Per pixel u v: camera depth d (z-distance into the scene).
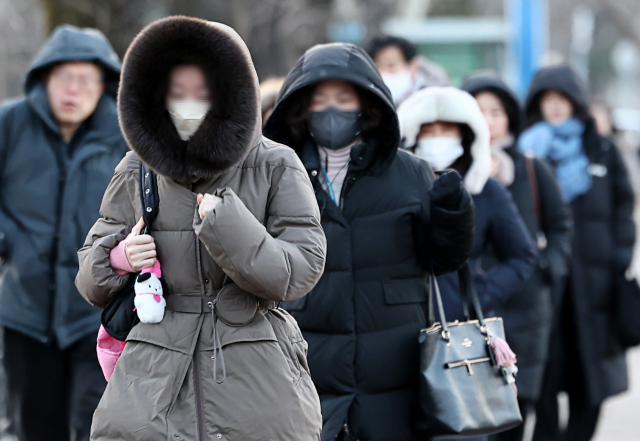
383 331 12.48
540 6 46.75
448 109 14.85
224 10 73.44
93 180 16.41
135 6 58.16
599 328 20.48
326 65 12.59
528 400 17.84
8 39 50.38
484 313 14.83
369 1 90.12
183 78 9.77
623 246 20.91
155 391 9.70
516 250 15.18
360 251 12.47
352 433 12.41
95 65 16.61
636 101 172.12
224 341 9.79
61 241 16.19
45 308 16.14
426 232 12.80
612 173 21.22
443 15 113.12
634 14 115.81
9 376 16.50
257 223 9.61
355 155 12.50
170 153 9.76
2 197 16.50
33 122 16.58
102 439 9.80
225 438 9.65
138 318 10.19
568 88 21.86
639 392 26.92
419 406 12.48
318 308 12.38
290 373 9.98
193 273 9.95
